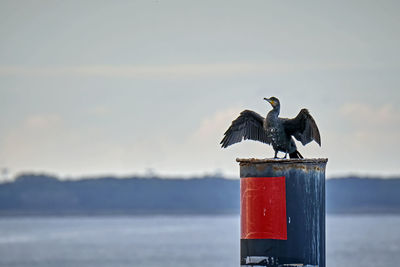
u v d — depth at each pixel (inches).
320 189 345.4
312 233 340.8
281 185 341.4
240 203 351.6
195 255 4296.3
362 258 3855.8
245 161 346.3
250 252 344.2
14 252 4463.6
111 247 4857.3
